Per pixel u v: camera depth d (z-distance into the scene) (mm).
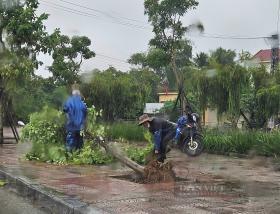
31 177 9180
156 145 11117
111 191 7652
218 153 15797
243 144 15164
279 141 14141
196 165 12266
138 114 36688
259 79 22469
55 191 7594
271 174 10312
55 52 19344
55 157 11891
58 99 14430
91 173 9969
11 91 18531
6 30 17734
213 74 21844
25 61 17875
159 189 7910
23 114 25562
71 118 12023
